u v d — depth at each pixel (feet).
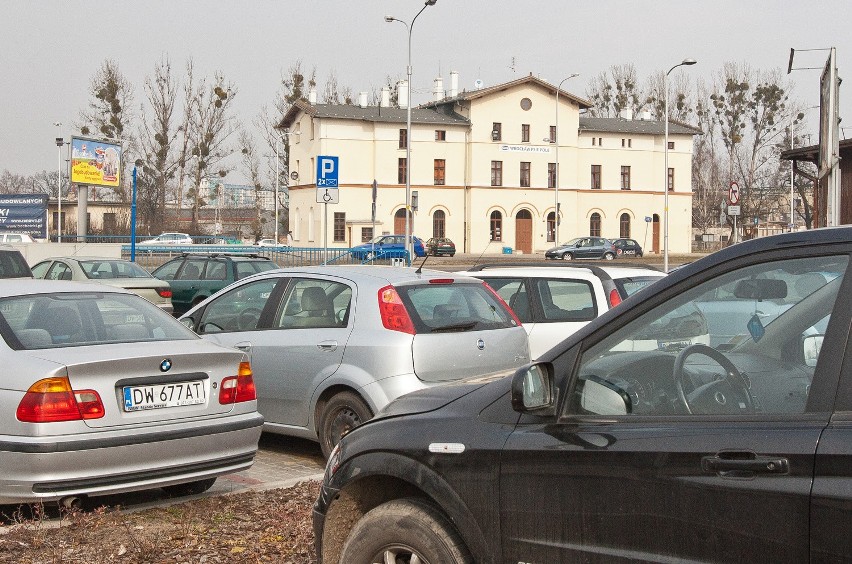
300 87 271.08
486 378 13.58
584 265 32.37
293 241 245.86
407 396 13.92
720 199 295.89
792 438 9.53
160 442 20.31
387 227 233.96
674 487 10.20
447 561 12.19
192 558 18.07
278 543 18.89
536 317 31.22
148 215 243.19
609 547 10.73
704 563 10.00
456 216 239.30
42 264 65.31
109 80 245.04
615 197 254.47
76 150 143.33
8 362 20.03
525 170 242.99
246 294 29.53
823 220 105.81
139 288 59.82
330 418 26.22
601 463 10.78
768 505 9.53
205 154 245.65
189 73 244.22
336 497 13.56
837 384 9.59
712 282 10.78
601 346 11.44
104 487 19.76
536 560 11.37
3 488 19.42
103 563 17.75
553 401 11.50
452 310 26.08
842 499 9.04
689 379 10.94
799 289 10.38
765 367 10.54
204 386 21.49
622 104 333.21
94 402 19.65
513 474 11.54
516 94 240.53
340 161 230.89
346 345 25.75
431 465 12.31
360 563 13.00
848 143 96.89
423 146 235.81
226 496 22.90
